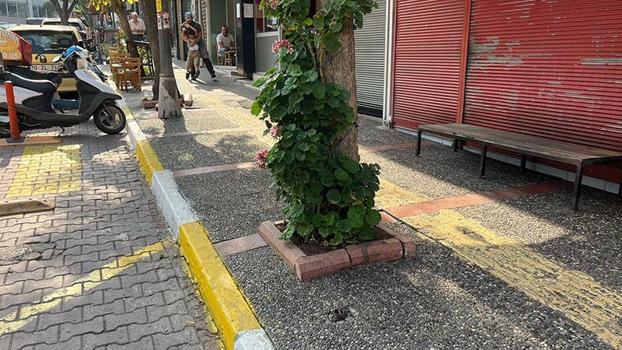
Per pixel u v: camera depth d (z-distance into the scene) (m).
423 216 4.38
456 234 3.98
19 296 3.46
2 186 5.81
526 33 5.54
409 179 5.46
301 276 3.28
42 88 7.86
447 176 5.57
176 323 3.17
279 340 2.69
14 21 57.22
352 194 3.37
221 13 19.53
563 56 5.16
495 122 6.14
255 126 8.60
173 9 24.84
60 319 3.19
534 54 5.48
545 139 5.27
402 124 8.01
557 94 5.28
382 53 8.46
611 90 4.75
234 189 5.23
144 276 3.77
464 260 3.53
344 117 3.30
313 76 3.19
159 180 5.45
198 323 3.17
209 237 4.02
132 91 13.23
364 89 9.14
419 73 7.42
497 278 3.27
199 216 4.47
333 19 3.16
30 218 4.86
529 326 2.75
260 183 5.44
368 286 3.20
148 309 3.32
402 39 7.70
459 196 4.90
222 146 7.12
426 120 7.43
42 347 2.90
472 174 5.65
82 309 3.31
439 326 2.77
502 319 2.82
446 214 4.41
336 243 3.45
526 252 3.65
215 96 12.09
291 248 3.55
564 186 5.18
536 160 5.68
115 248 4.24
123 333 3.05
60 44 11.31
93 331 3.06
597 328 2.72
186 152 6.75
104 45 24.75
